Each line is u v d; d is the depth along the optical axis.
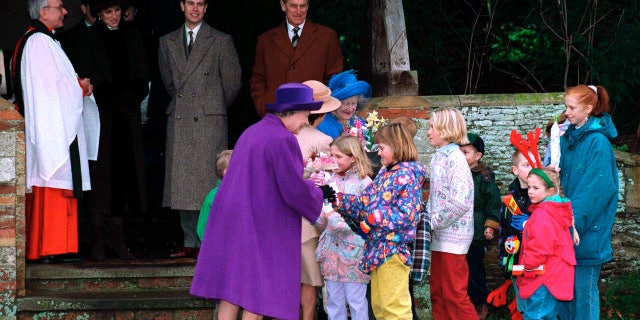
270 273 6.57
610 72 11.56
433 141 7.59
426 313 8.73
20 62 8.34
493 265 9.35
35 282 8.41
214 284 6.58
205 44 9.20
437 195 7.49
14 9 8.37
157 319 8.18
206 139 9.12
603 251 7.18
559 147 7.22
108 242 9.75
